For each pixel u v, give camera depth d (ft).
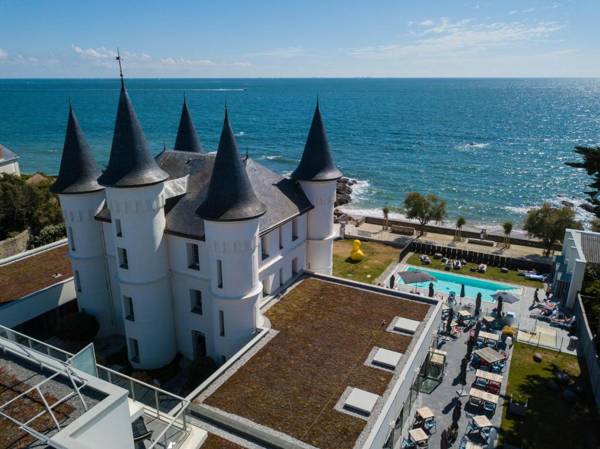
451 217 269.85
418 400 97.45
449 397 98.68
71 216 105.70
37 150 483.92
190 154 111.04
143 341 101.71
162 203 95.91
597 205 106.83
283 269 115.24
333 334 95.45
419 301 110.01
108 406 42.98
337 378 81.41
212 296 94.32
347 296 111.96
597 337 110.42
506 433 88.43
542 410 94.99
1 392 47.11
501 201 302.45
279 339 93.66
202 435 60.34
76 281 112.37
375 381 80.43
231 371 83.25
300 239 121.60
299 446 65.05
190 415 71.67
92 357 53.88
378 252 187.62
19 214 176.86
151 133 620.90
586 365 110.63
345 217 240.94
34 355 52.80
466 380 104.68
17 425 42.65
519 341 121.60
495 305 144.36
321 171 117.91
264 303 107.04
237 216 86.02
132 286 97.50
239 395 76.84
